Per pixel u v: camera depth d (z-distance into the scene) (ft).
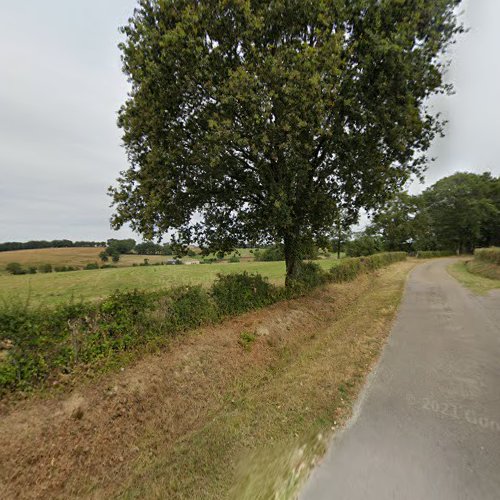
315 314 35.19
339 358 21.39
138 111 28.22
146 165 29.04
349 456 11.07
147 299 23.24
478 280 56.95
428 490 9.20
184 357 21.44
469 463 10.27
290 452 12.03
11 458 12.70
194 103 27.32
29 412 14.56
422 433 12.15
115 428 15.57
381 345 23.38
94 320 19.38
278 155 29.27
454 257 184.34
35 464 12.99
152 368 19.54
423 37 27.94
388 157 32.71
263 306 33.40
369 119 28.02
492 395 15.03
